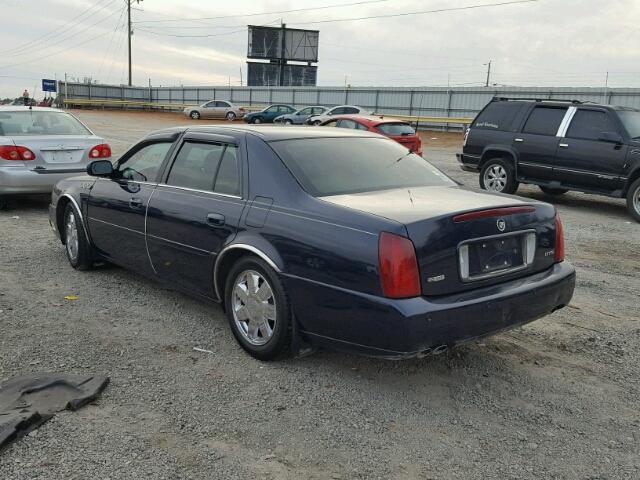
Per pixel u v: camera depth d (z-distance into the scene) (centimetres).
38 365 402
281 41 6606
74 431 324
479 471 304
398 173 448
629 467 310
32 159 906
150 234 501
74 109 6050
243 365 413
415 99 4375
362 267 344
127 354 426
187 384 384
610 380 407
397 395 378
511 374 411
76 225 606
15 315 494
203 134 482
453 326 341
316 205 381
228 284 432
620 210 1140
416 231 339
